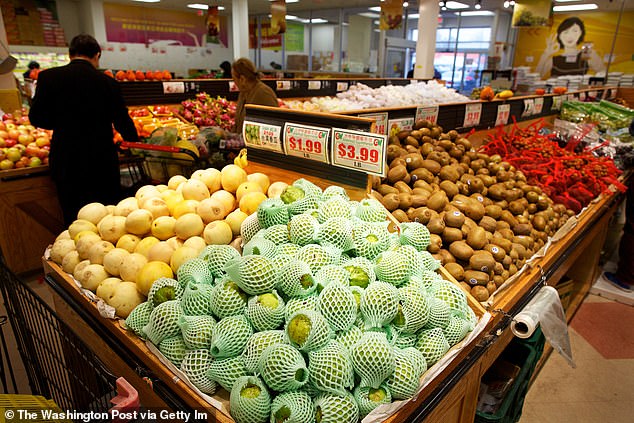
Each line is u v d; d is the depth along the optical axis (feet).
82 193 11.07
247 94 12.68
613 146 14.62
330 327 3.89
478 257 5.98
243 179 6.36
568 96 18.79
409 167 7.44
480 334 5.14
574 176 10.41
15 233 11.28
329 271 4.21
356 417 3.62
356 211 5.36
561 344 6.18
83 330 5.64
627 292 11.96
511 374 6.85
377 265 4.53
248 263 4.09
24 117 13.80
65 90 10.30
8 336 8.64
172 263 5.15
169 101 17.87
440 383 4.45
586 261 11.73
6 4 32.07
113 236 5.71
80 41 10.71
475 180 7.79
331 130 5.77
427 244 5.35
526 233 7.56
